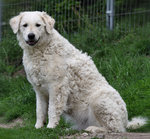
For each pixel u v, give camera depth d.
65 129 7.35
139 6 16.89
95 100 7.49
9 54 12.81
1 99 10.75
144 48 11.51
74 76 7.74
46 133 6.98
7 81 11.54
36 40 7.50
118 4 14.14
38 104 7.92
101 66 10.92
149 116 8.27
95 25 12.59
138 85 9.77
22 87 10.83
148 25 13.09
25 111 9.66
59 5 12.68
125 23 12.72
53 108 7.62
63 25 12.66
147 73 10.34
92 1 13.34
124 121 7.67
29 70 7.71
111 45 11.94
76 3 12.78
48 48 7.62
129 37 12.23
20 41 7.93
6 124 9.30
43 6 12.91
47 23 7.71
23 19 7.78
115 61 10.90
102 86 7.77
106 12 12.62
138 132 7.54
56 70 7.54
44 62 7.55
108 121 7.40
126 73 10.35
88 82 7.76
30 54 7.65
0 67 12.38
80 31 12.58
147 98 9.08
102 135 6.65
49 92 7.65
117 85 9.91
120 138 6.41
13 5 13.27
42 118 7.93
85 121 7.84
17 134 6.91
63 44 7.79
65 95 7.65
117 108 7.47
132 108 8.87
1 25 13.34
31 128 7.61
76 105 7.82
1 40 13.20
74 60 7.77
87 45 12.05
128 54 11.38
